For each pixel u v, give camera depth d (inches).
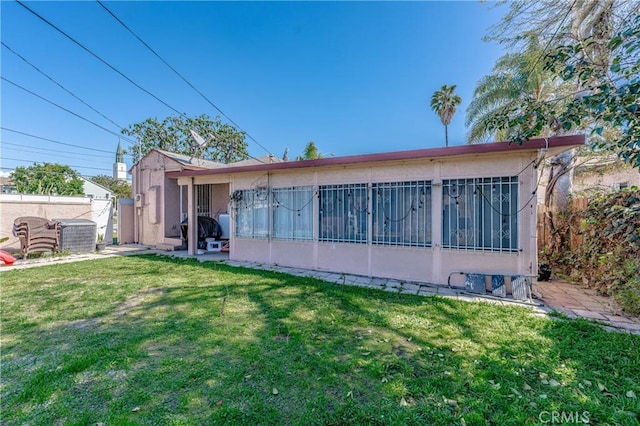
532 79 338.6
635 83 106.9
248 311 151.5
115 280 218.4
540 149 176.1
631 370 92.7
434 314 146.6
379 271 231.5
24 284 207.9
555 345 110.8
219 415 73.9
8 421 72.8
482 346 110.7
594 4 225.5
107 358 103.1
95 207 478.9
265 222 289.6
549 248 258.1
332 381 89.0
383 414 74.4
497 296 181.0
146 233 451.2
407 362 99.8
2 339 119.7
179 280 217.5
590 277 203.3
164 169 427.8
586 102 121.7
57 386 86.4
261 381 89.4
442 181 209.0
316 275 237.9
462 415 73.4
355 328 129.6
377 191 232.7
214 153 983.0
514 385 85.5
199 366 98.0
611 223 173.8
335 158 235.6
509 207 189.3
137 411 75.8
